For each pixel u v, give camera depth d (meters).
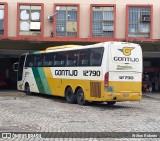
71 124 12.52
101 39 27.83
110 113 16.03
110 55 17.81
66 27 29.09
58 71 21.98
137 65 18.44
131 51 18.33
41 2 29.05
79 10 28.98
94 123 12.83
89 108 18.08
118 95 17.88
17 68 28.94
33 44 29.08
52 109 17.22
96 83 18.28
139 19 29.14
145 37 29.17
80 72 19.66
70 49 20.83
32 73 25.80
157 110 17.59
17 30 28.73
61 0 29.06
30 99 22.83
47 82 23.41
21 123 12.55
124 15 29.12
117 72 17.92
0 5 28.89
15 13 29.02
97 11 29.16
